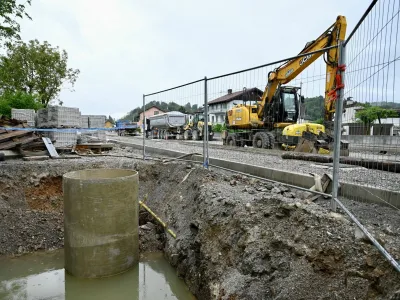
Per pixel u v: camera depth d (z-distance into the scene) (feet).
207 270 15.01
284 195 17.88
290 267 10.96
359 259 9.43
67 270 18.95
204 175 23.52
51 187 27.07
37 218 24.12
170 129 97.96
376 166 21.02
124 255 18.89
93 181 17.53
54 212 25.25
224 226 15.47
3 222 22.66
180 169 27.71
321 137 35.55
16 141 33.81
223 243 14.83
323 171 23.29
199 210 18.75
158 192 27.73
